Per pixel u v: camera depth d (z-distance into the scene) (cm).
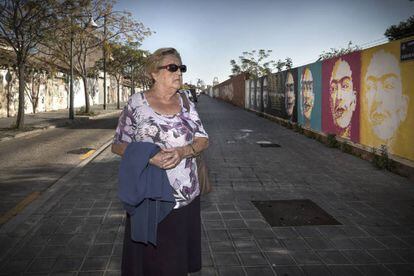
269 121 2081
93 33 2528
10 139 1361
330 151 1028
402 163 717
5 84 2378
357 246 393
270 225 455
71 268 342
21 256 367
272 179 698
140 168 209
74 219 472
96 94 4969
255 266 347
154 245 224
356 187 638
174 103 238
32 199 588
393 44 752
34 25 1555
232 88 4591
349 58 993
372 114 857
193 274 255
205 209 518
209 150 1047
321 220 473
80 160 936
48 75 2900
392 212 505
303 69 1466
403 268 345
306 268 344
